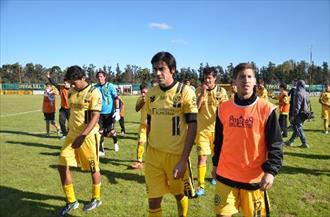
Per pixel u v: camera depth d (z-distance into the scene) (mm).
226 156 3523
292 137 11398
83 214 5465
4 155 9539
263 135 3377
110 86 9578
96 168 5613
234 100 3514
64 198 6164
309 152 10375
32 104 32156
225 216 3455
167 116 4160
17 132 14078
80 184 6926
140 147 8211
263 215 3510
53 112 13211
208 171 8039
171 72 4172
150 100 4277
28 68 107312
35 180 7176
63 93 12445
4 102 35438
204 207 5785
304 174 7812
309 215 5469
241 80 3395
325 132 14797
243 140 3412
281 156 3281
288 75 94000
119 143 11617
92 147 5527
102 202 5957
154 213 4262
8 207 5711
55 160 8977
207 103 6406
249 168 3414
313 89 64812
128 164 8617
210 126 6430
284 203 5953
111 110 9594
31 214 5457
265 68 96812
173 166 4195
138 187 6812
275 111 3369
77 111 5426
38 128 15383
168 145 4168
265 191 3408
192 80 11273
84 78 5469
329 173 7918
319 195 6395
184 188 4293
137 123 17719
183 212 4480
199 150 6402
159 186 4230
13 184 6879
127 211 5605
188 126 4109
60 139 12352
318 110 27922
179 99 4117
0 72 102875
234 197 3508
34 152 9977
